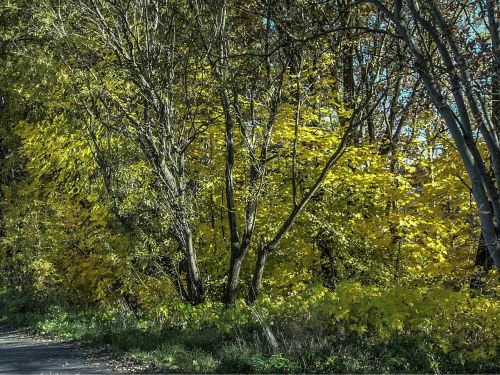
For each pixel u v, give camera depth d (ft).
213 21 41.96
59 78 46.91
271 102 43.45
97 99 46.73
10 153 73.67
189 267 44.73
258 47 43.88
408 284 43.06
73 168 52.06
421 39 30.35
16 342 45.44
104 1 42.45
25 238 62.59
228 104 42.57
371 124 55.26
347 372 28.96
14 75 58.75
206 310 41.29
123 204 44.01
